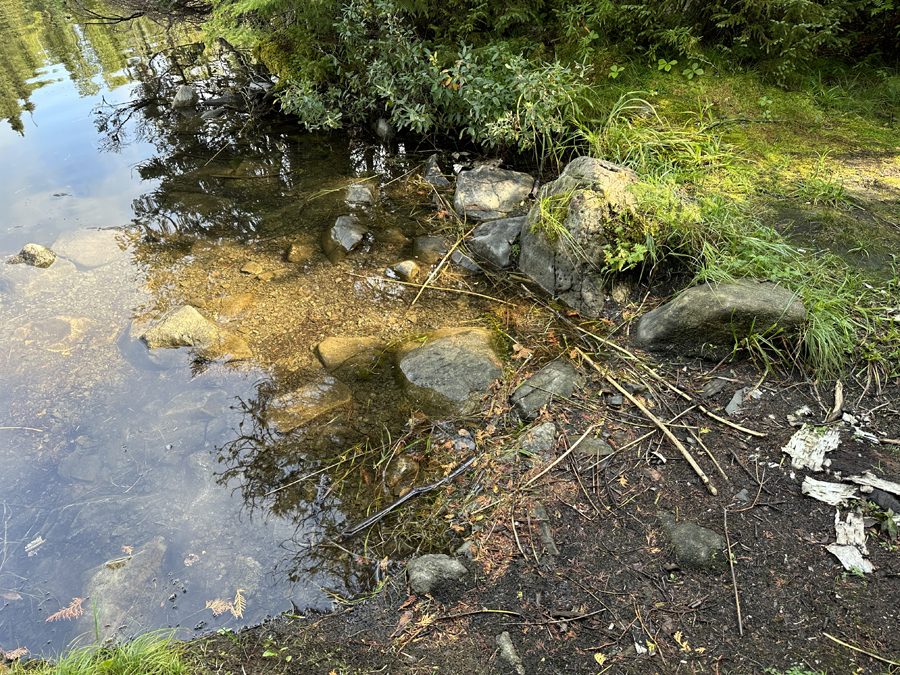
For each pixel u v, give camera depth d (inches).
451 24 224.8
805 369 122.9
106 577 99.4
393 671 83.2
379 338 147.6
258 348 144.9
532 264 162.2
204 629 92.6
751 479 104.5
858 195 171.9
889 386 117.6
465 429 121.6
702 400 121.3
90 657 86.9
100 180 223.8
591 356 135.9
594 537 98.4
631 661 81.7
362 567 99.4
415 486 111.6
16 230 191.6
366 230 187.2
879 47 233.3
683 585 90.4
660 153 186.7
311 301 160.1
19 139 256.2
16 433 125.6
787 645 81.7
